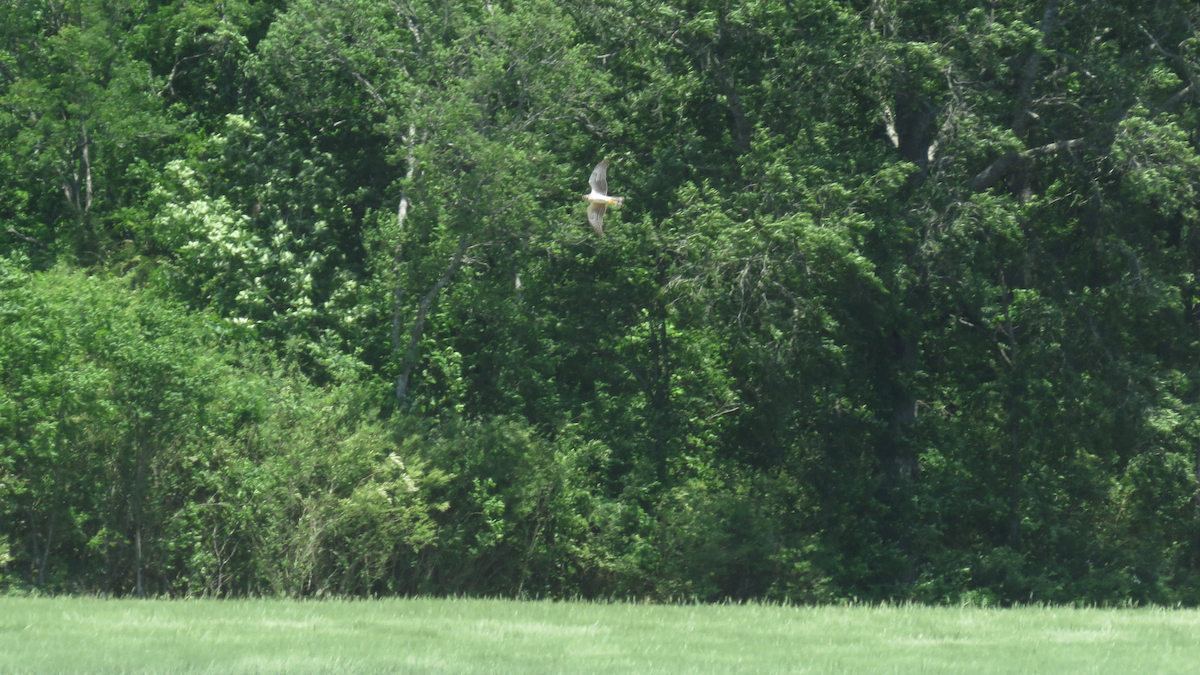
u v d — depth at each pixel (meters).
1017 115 58.84
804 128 57.91
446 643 29.42
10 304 49.00
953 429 63.38
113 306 50.25
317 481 53.44
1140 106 53.94
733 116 61.62
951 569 60.56
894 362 62.88
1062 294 61.75
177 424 50.22
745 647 29.67
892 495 62.16
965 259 56.59
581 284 63.38
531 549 57.69
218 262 62.50
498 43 58.91
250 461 52.00
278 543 52.31
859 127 59.97
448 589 57.00
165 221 63.38
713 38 57.81
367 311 62.34
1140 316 62.44
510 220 56.91
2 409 47.62
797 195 54.09
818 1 56.66
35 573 50.97
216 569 52.59
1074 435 60.03
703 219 54.50
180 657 26.55
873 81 56.09
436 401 63.34
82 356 49.69
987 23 54.69
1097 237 61.75
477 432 58.19
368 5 62.88
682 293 54.00
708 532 57.56
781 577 59.44
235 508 51.66
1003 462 63.22
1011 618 36.62
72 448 50.19
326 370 59.44
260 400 52.19
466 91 56.81
